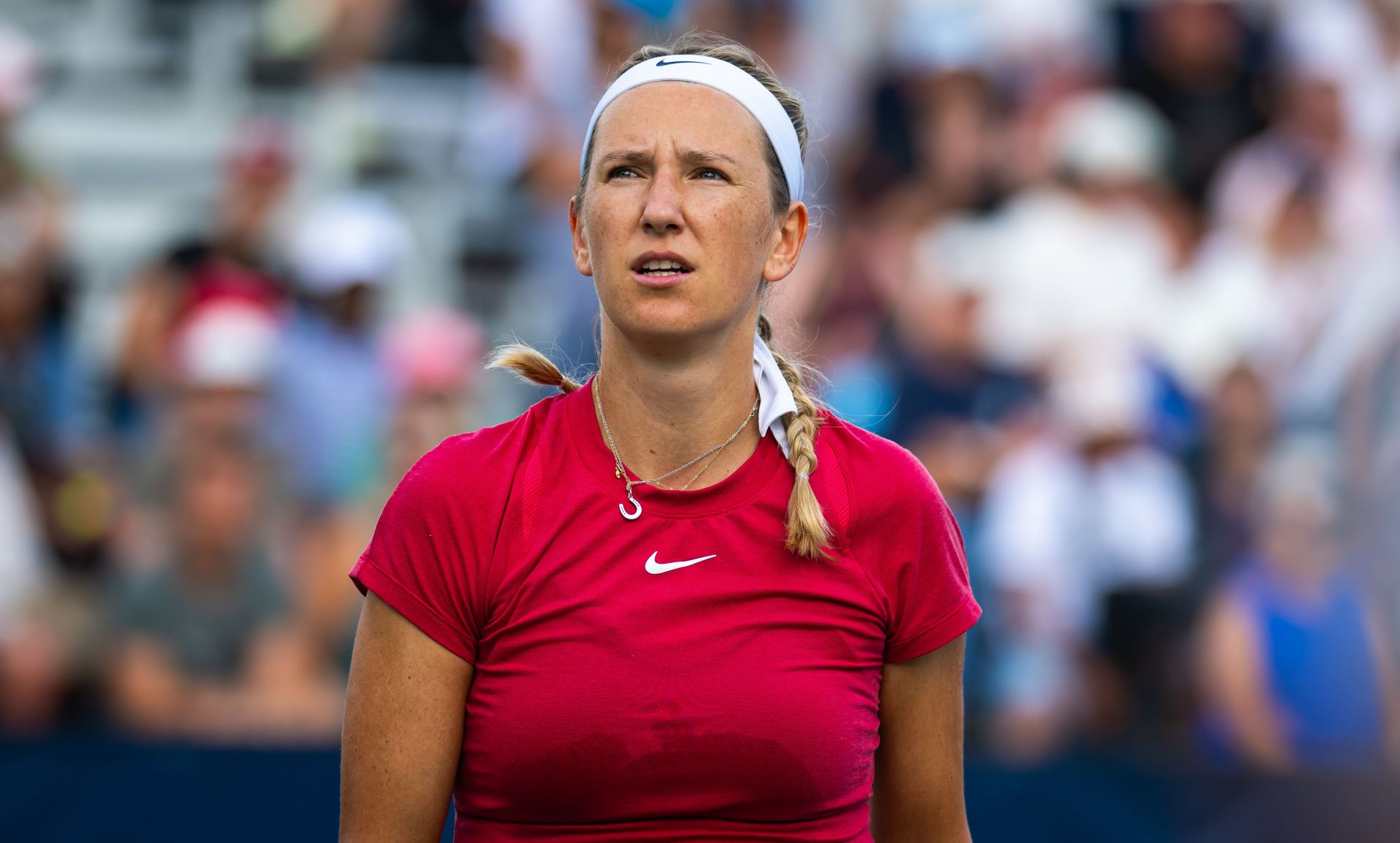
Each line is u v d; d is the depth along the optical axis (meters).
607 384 7.61
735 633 7.16
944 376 24.16
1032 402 23.88
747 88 7.55
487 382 23.61
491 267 24.78
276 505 21.66
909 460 7.78
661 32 26.08
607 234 7.31
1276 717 21.89
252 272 23.44
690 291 7.21
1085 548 22.72
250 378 22.00
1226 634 22.27
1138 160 25.80
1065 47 26.58
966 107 26.00
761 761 7.08
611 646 7.09
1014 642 22.28
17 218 23.66
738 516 7.37
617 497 7.37
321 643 21.20
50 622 20.61
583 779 7.05
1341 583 22.56
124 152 25.34
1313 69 26.66
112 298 23.67
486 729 7.21
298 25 26.06
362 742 7.39
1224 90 26.64
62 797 17.59
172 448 21.62
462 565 7.30
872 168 25.83
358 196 24.80
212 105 25.73
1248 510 23.19
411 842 7.41
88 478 21.62
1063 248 24.91
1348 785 18.66
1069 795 18.55
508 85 25.64
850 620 7.39
